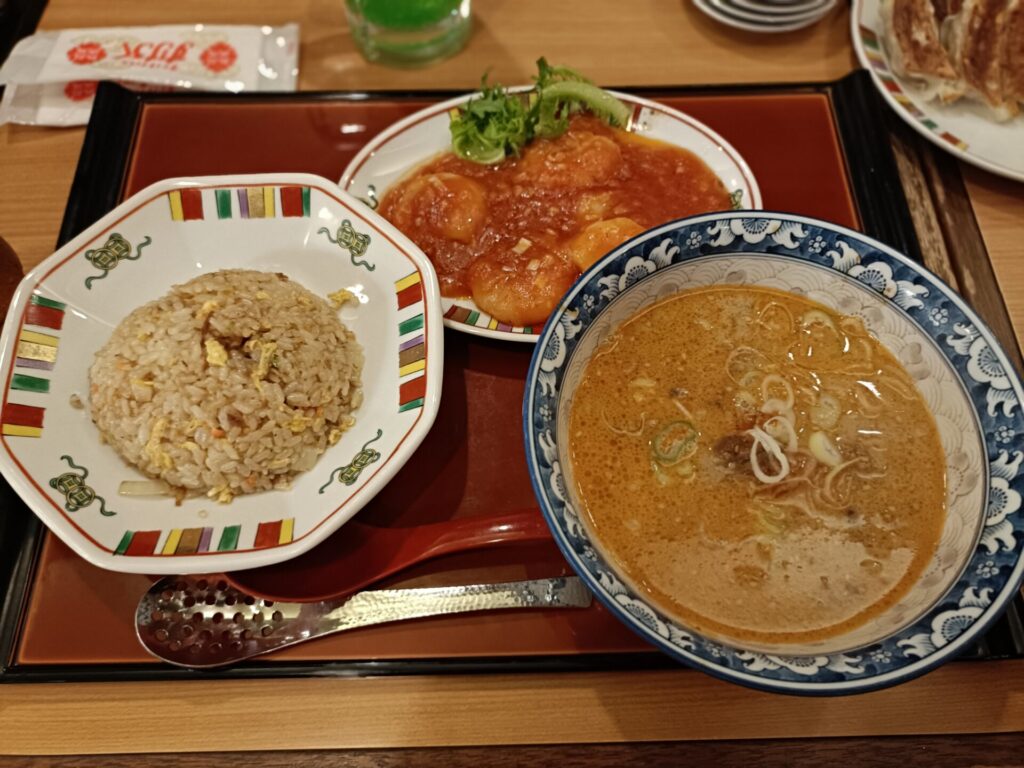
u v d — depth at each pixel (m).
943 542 0.32
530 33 0.56
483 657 0.35
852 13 0.54
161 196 0.43
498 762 0.34
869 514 0.33
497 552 0.37
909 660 0.27
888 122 0.52
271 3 0.58
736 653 0.27
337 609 0.36
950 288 0.34
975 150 0.49
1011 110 0.50
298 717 0.34
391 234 0.41
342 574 0.36
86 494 0.36
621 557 0.32
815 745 0.34
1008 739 0.34
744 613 0.31
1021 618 0.36
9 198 0.48
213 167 0.49
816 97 0.52
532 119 0.49
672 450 0.34
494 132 0.48
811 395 0.35
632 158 0.49
